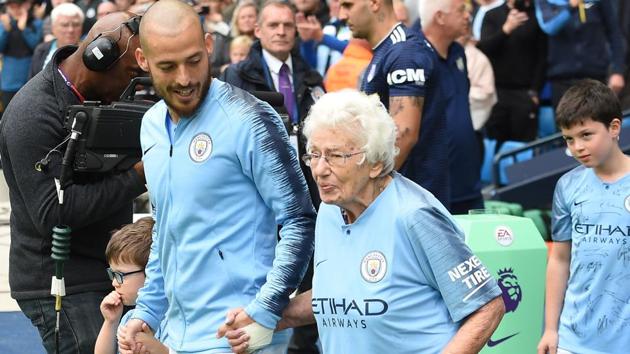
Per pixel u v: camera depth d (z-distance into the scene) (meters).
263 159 5.82
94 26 7.28
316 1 13.76
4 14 21.08
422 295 5.14
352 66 11.58
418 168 9.01
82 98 7.29
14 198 7.42
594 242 7.36
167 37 5.62
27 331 10.98
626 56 16.91
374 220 5.18
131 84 7.25
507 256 7.66
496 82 16.11
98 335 7.20
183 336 6.10
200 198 5.89
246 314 5.77
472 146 9.71
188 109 5.82
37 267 7.39
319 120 5.10
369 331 5.21
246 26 15.28
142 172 7.23
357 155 5.07
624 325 7.29
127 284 6.79
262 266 5.99
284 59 11.20
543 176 13.59
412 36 8.82
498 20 15.93
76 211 7.09
